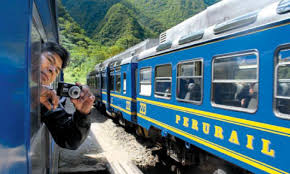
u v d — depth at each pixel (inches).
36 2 58.0
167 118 234.7
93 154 274.1
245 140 135.4
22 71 34.8
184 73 204.8
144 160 271.9
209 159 192.5
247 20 137.6
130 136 373.1
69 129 62.0
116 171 218.8
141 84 313.3
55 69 63.5
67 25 4030.5
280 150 113.9
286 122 111.6
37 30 58.7
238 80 143.9
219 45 161.2
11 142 31.0
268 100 122.3
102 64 673.0
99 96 642.2
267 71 123.7
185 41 201.3
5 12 30.8
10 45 31.8
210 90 168.6
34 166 47.1
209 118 169.0
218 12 183.9
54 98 64.3
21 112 34.3
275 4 125.4
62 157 255.6
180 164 260.5
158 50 254.7
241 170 159.5
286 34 114.6
